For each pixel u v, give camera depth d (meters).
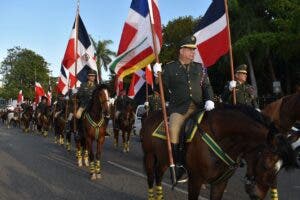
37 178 11.99
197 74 7.14
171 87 7.24
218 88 44.25
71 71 17.47
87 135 12.13
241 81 10.21
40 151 18.52
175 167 7.05
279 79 43.19
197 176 6.49
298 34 32.41
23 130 34.28
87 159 14.34
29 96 83.00
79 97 13.55
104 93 12.02
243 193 9.98
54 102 26.72
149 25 8.86
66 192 10.25
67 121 17.59
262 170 5.78
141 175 12.52
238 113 6.26
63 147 20.36
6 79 88.62
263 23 38.09
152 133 7.96
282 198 9.64
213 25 10.17
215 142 6.29
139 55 8.96
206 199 9.34
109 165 14.52
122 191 10.33
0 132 32.66
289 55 35.53
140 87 17.95
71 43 17.41
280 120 8.24
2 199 9.59
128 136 18.62
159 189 8.34
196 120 6.57
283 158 5.49
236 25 38.62
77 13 17.00
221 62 38.38
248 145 6.12
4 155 16.91
